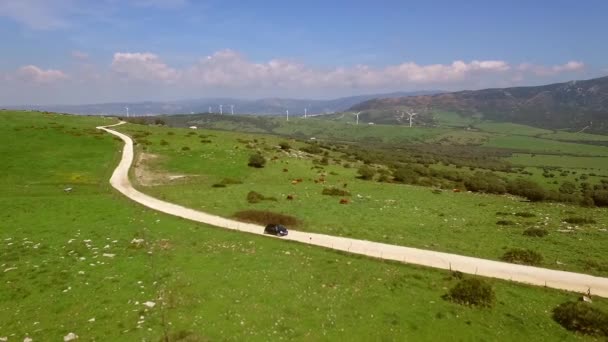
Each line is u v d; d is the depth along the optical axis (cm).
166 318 3105
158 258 4281
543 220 6375
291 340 2927
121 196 7075
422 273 4206
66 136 11088
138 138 12119
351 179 9869
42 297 3384
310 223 5869
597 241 5153
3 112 13912
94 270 3916
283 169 10081
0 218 5506
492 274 4194
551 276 4150
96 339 2820
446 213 6800
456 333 3120
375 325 3167
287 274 4009
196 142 12162
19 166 8525
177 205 6675
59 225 5325
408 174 10588
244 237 5194
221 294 3519
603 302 3619
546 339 3112
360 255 4662
